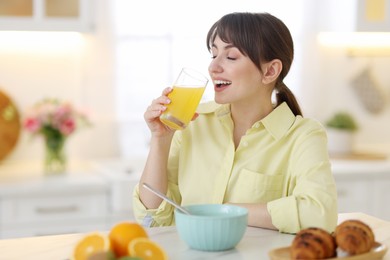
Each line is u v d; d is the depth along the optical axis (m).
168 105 1.46
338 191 3.07
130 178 2.80
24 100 3.26
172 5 3.42
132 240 1.05
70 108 3.03
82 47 3.32
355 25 3.38
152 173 1.57
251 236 1.33
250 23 1.50
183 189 1.62
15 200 2.69
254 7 3.51
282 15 3.58
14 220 2.70
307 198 1.38
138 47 3.40
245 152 1.58
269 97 1.62
